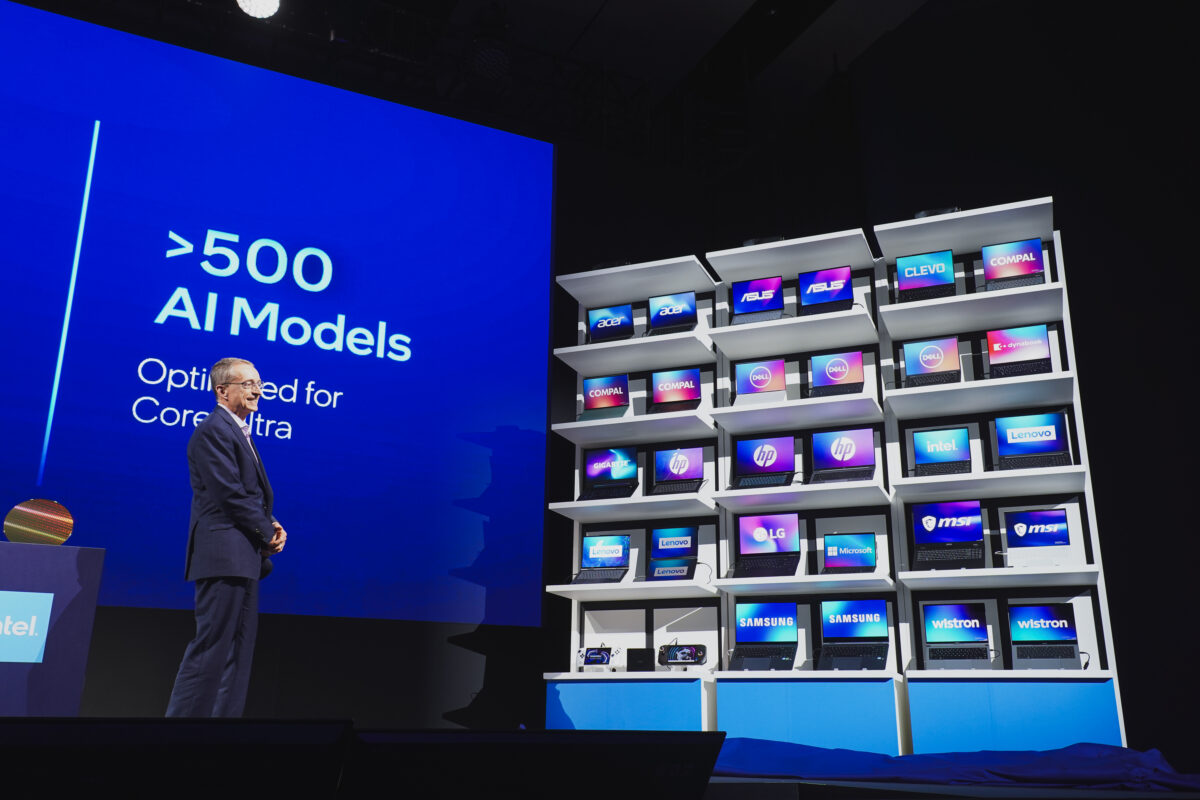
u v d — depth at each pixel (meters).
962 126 5.52
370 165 5.42
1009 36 5.34
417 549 5.04
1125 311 4.41
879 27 6.77
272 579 4.65
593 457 5.59
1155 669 4.07
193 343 4.70
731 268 5.45
